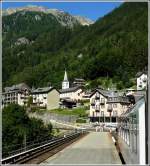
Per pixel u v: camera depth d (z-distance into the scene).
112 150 40.44
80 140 61.12
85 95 172.38
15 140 43.12
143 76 127.56
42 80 197.75
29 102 159.00
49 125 60.22
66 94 176.38
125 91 129.75
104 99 121.38
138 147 11.57
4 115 49.19
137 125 11.98
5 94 159.12
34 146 38.06
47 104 161.25
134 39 198.25
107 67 182.75
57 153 36.97
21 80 187.62
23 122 50.38
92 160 29.61
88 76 194.00
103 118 120.56
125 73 167.62
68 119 119.56
